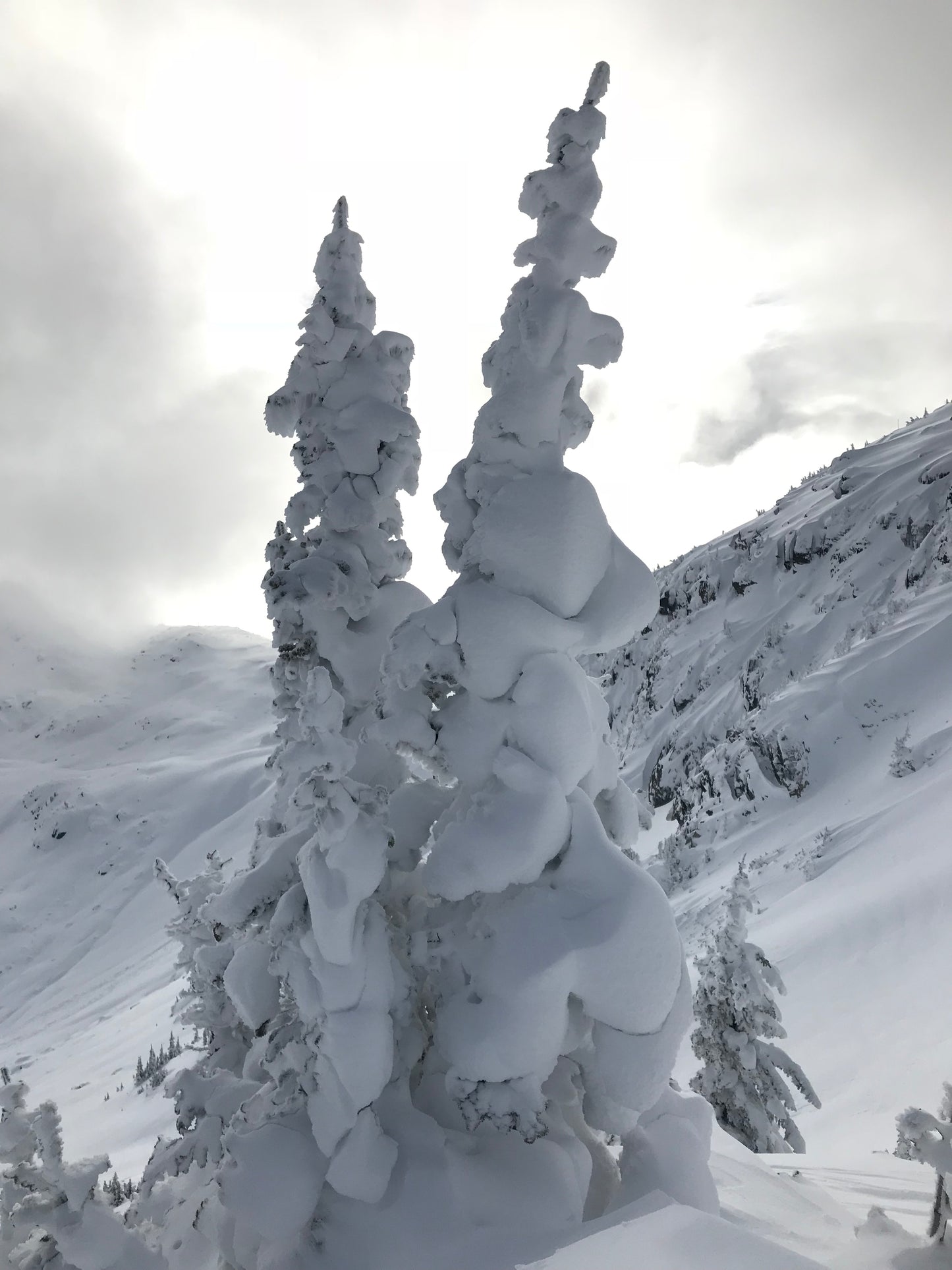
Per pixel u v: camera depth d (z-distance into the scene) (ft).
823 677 310.04
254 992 20.77
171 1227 24.08
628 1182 18.63
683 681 645.92
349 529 24.81
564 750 18.95
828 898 161.89
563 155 19.01
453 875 18.21
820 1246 22.62
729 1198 26.17
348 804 17.31
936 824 171.01
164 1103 213.66
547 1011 17.31
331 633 24.47
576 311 19.13
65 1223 18.60
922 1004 109.09
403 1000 19.02
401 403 25.99
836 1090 97.50
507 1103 17.47
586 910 18.03
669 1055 18.12
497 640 18.98
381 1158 17.76
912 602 371.76
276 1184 17.48
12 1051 414.41
